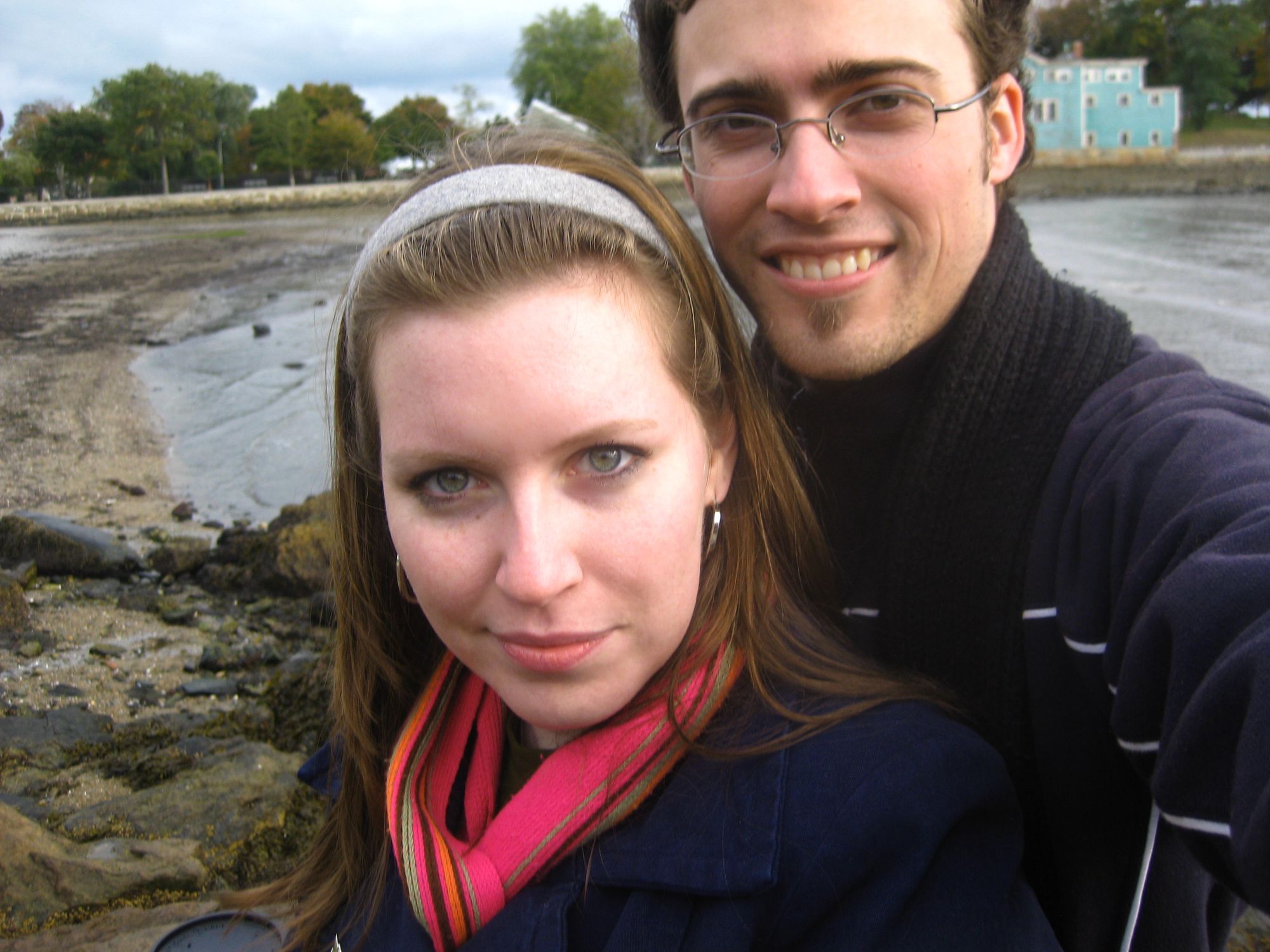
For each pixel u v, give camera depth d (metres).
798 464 0.67
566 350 0.46
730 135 0.63
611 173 0.54
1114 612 0.49
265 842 1.09
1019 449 0.60
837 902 0.48
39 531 2.17
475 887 0.52
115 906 0.98
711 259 0.58
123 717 1.46
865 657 0.60
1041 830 0.59
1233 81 30.05
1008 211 0.67
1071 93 27.11
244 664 1.66
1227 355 4.50
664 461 0.48
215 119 31.09
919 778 0.48
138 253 12.20
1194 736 0.41
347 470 0.61
